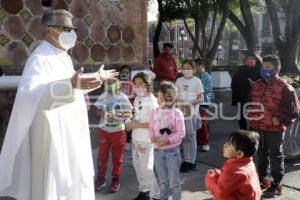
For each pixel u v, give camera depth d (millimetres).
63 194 3482
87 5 7613
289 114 5270
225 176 3488
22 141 3338
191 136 6469
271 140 5414
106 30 7891
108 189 5758
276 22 20156
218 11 19969
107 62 7930
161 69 9102
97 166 6402
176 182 4621
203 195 5512
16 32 6887
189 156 6520
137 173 5270
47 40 3543
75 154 3547
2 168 3373
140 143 5145
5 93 6723
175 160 4605
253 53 7738
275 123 5316
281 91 5273
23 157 3469
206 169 6664
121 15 8078
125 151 7531
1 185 3410
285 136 6820
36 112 3361
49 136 3426
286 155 6867
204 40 19859
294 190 5758
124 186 5891
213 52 17922
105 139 5664
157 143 4582
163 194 4715
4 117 6734
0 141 6699
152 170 5137
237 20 18844
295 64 20219
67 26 3512
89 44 7664
